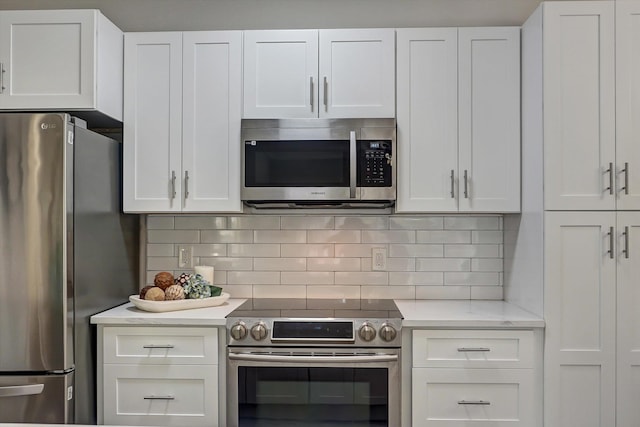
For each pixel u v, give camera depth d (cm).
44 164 193
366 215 270
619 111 212
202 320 212
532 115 224
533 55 223
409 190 238
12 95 221
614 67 212
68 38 221
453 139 238
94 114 227
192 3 275
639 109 212
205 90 242
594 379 210
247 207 257
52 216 193
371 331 209
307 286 270
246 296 271
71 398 198
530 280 227
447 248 269
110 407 215
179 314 221
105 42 227
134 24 275
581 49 213
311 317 214
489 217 267
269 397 211
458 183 237
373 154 233
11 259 193
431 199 238
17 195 193
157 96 243
